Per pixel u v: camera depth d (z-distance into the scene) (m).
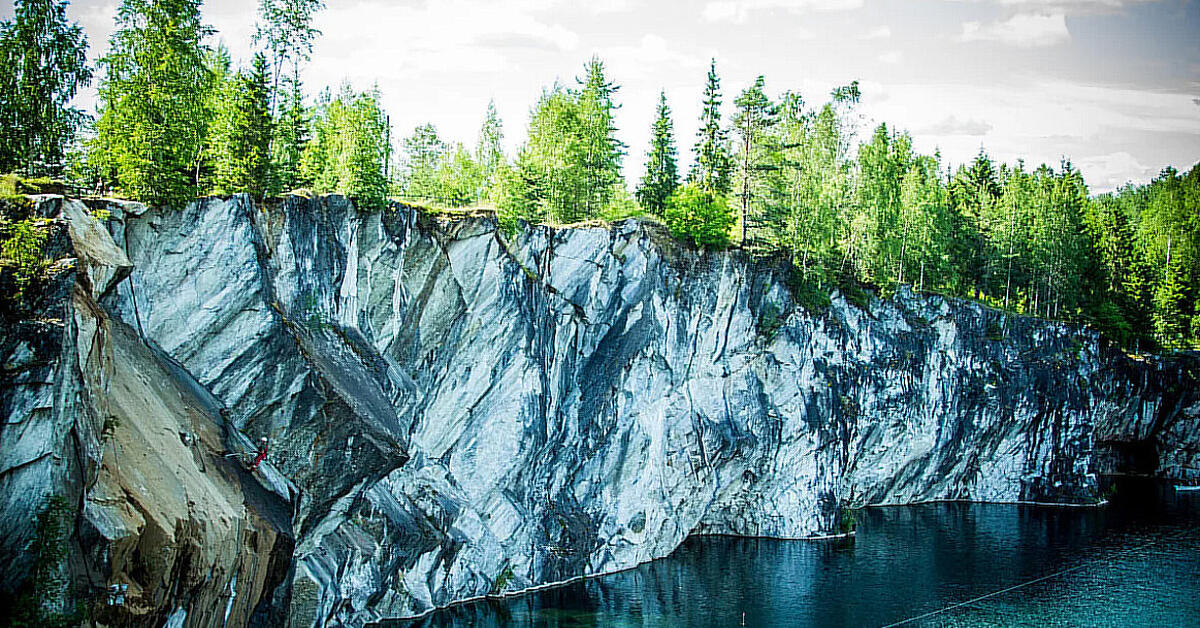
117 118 42.16
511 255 58.50
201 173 46.16
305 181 56.47
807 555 69.62
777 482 76.25
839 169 90.94
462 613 53.12
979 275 111.19
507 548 58.03
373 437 44.47
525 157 79.69
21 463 25.28
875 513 87.62
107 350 31.45
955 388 92.38
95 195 39.88
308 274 45.97
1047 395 97.44
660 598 57.50
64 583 25.78
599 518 64.38
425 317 54.41
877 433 86.88
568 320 63.12
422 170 92.75
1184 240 130.38
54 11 41.72
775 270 79.56
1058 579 64.06
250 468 38.41
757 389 76.31
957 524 82.56
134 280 38.59
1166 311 120.19
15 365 25.31
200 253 40.75
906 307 91.44
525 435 58.72
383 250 51.69
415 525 52.12
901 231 98.25
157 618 29.08
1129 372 106.88
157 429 33.22
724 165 91.06
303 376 42.53
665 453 69.25
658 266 68.81
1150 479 110.50
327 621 44.94
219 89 56.75
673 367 70.12
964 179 140.88
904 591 60.41
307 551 43.81
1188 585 63.09
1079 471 96.88
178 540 30.19
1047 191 117.25
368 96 65.94
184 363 39.78
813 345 80.25
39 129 42.00
